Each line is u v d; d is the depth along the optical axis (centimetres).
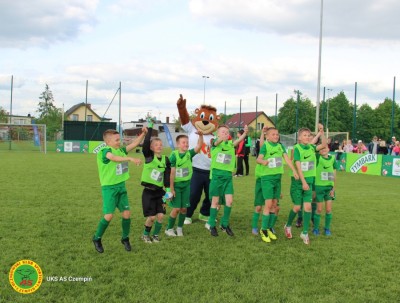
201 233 695
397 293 452
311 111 5975
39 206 870
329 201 708
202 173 781
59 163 2022
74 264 508
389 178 1805
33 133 3506
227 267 516
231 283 462
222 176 680
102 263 515
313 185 719
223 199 734
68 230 673
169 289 441
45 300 406
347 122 6512
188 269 503
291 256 573
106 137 575
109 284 449
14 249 556
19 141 3569
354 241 662
